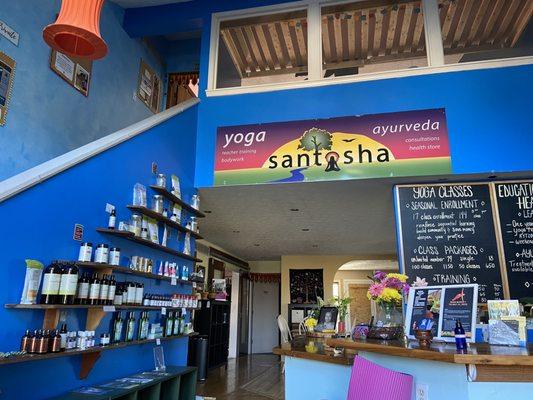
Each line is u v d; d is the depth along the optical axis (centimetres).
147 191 363
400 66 476
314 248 920
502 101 414
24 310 226
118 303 300
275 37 514
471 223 418
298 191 476
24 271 226
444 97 426
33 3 341
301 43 512
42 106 347
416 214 428
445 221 422
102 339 284
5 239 215
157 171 382
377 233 736
